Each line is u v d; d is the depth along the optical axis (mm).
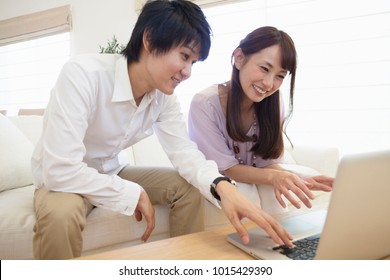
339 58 2217
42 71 3580
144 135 1158
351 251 525
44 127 979
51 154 838
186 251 646
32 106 3684
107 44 3125
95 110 977
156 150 1823
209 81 2662
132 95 988
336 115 2254
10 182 1233
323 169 1948
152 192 1138
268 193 1195
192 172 984
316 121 2326
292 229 727
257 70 1069
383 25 2072
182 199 1060
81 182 858
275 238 644
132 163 1696
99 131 1026
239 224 701
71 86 874
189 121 1290
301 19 2318
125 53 979
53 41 3477
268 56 1048
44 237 812
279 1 2385
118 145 1096
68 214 808
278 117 1241
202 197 1081
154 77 924
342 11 2186
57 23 3361
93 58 975
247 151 1300
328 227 483
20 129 1604
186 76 917
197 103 1253
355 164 453
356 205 477
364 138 2172
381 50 2088
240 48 1139
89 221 996
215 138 1234
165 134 1124
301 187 938
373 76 2119
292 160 2029
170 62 876
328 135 2289
